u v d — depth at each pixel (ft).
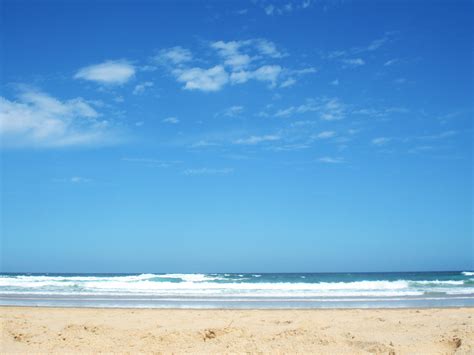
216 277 150.82
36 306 53.98
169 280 130.72
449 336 31.37
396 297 64.44
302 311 48.44
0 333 32.96
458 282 103.24
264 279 158.10
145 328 35.99
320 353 26.84
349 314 45.70
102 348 28.17
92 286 91.09
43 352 27.20
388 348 27.94
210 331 32.91
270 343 29.30
